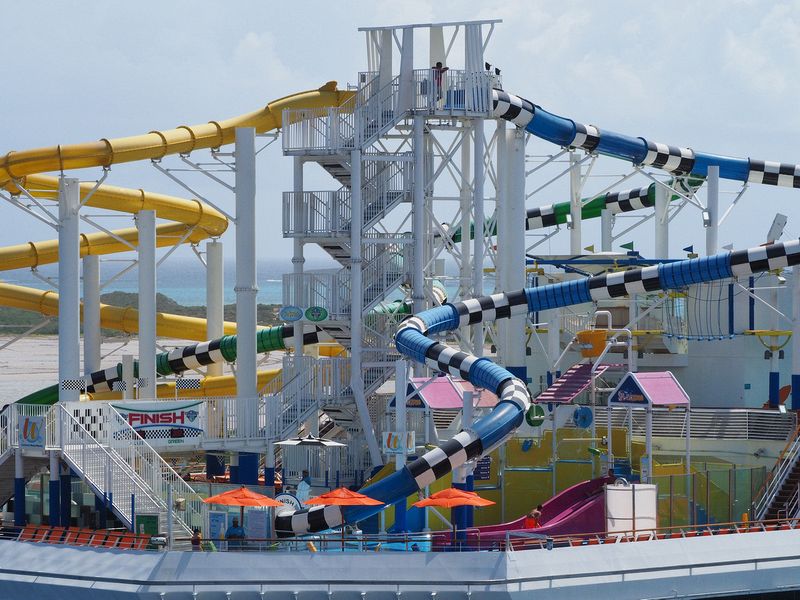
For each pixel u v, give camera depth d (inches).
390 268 2522.1
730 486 2263.8
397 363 2148.1
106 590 1904.5
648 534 2065.7
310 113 2496.3
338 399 2468.0
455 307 2491.4
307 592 1870.1
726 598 2023.9
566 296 2539.4
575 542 2015.3
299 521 2005.4
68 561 1956.2
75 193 2423.7
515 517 2412.6
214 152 2566.4
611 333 2554.1
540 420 2375.7
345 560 1887.3
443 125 2573.8
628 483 2110.0
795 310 2596.0
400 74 2496.3
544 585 1894.7
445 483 2273.6
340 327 2539.4
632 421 2576.3
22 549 1989.4
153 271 2581.2
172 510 1964.8
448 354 2273.6
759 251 2458.2
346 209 2509.8
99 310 2891.2
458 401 2212.1
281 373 2512.3
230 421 2361.0
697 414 2605.8
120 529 2110.0
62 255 2407.7
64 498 2177.7
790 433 2453.2
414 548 1969.7
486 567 1881.2
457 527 2135.8
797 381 2591.0
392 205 2511.1
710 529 2117.4
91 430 2167.8
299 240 2544.3
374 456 2434.8
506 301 2527.1
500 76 2610.7
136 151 2449.6
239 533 1979.6
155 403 2266.2
